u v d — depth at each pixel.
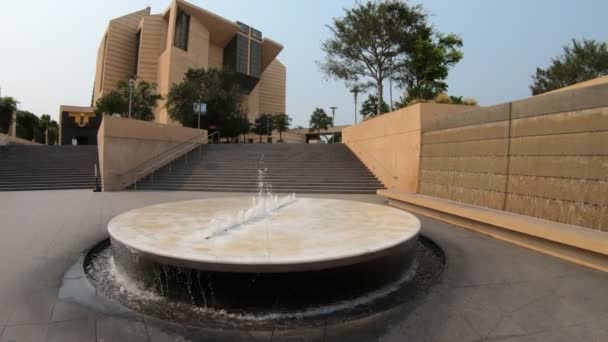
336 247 3.62
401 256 3.98
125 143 14.27
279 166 15.95
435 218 8.00
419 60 18.17
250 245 3.69
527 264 4.50
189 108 31.42
